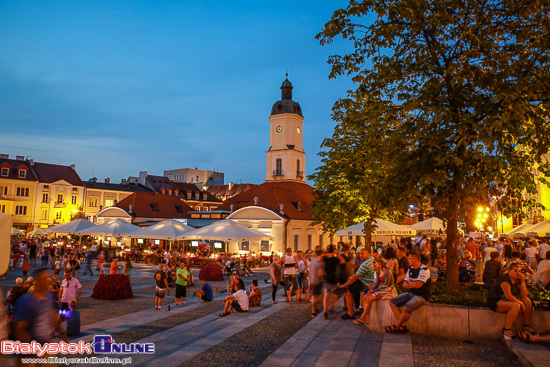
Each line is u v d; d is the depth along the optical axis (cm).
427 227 2108
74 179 8075
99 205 8362
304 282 1780
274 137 7394
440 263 1477
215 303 1686
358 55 1168
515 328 895
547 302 904
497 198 1222
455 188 1066
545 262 1216
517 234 2695
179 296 1659
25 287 1252
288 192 5534
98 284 1789
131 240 5244
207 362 805
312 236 5162
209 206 10131
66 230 3794
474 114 980
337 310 1359
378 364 762
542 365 661
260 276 3016
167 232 3491
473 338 916
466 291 1107
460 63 1036
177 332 1098
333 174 2723
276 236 4616
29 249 3409
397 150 1151
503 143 998
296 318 1267
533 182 1082
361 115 1164
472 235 2555
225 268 2989
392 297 1038
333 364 770
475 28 1066
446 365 734
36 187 7488
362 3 1096
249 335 1037
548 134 989
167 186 9812
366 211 2464
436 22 1046
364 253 1224
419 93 1102
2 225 752
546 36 1020
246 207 4769
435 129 1039
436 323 948
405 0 1060
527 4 1022
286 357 829
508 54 1069
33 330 595
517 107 917
